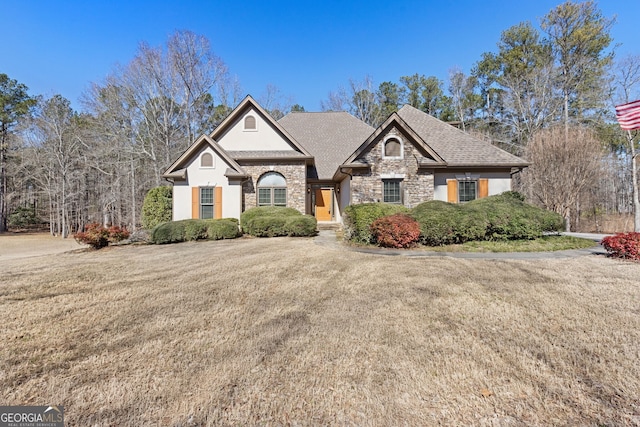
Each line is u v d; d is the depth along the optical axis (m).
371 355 3.54
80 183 32.34
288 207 17.78
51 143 30.03
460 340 3.89
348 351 3.65
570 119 26.55
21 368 3.36
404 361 3.39
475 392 2.85
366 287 6.34
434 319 4.59
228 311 5.09
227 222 15.47
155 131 28.92
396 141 15.98
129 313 5.06
